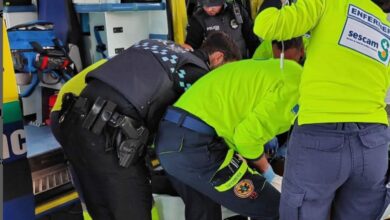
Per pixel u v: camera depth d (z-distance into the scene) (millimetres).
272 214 1821
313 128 1456
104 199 1815
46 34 2662
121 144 1729
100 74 1785
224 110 1715
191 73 1896
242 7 3576
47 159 2355
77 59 3027
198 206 1976
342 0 1475
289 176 1561
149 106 1765
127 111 1729
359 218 1634
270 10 1488
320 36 1479
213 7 3336
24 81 2672
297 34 1481
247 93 1694
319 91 1452
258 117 1639
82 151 1782
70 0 2912
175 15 3336
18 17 2938
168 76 1800
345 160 1446
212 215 1993
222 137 1779
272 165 2492
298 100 1597
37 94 2826
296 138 1516
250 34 3592
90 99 1772
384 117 1522
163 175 2266
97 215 1888
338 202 1664
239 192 1781
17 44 2551
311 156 1468
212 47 2156
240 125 1688
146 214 1842
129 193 1781
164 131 1778
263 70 1699
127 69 1783
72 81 2098
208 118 1719
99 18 3055
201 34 3396
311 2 1464
